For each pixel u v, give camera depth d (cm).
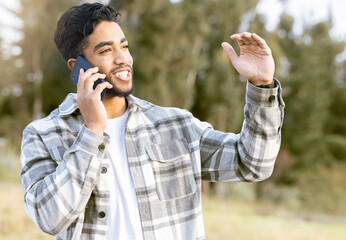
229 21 2514
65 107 163
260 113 155
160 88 2170
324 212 2323
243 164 163
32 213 140
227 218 1052
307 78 3173
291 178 2770
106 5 164
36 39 2314
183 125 168
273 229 951
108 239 148
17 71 2392
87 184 138
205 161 169
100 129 144
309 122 3114
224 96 2423
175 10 2192
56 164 153
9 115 2500
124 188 152
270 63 155
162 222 150
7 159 1309
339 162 3203
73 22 163
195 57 2355
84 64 159
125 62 159
